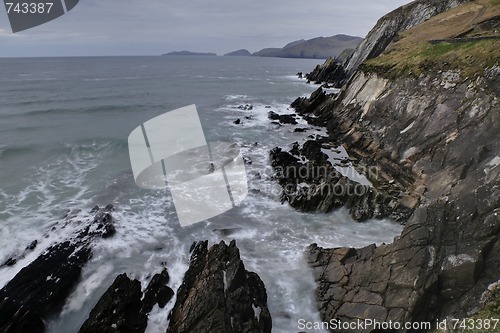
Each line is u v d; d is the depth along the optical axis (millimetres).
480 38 24781
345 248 14297
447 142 20500
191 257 14922
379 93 29578
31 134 32031
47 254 14469
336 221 18016
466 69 22953
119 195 19891
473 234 11766
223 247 13188
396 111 26297
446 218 12562
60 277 13234
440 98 23281
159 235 16500
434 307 10891
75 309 12445
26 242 15180
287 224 17750
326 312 12000
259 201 19938
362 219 17875
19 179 21719
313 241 16297
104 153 27281
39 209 18031
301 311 12273
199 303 11227
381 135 26109
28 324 11266
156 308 12266
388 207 18203
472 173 15188
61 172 23156
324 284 13016
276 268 14352
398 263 11914
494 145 17234
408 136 23500
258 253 15398
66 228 16297
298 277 13797
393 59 31484
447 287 11039
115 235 16094
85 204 18750
